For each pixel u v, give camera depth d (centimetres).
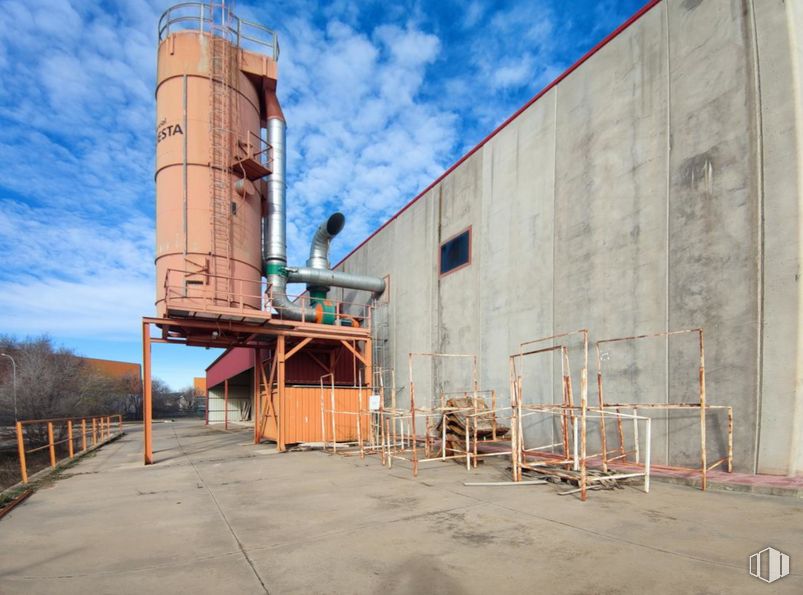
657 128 1030
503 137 1538
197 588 420
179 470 1240
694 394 909
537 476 945
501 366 1462
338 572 450
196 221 1566
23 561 505
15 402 4062
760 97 840
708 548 479
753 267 828
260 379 2073
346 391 1831
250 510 733
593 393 1129
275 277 1856
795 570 416
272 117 1884
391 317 2214
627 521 593
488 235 1575
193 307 1462
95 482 1072
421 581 422
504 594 389
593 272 1160
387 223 2323
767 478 760
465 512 673
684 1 994
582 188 1214
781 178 800
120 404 6612
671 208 985
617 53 1147
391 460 1288
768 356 796
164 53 1664
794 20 816
